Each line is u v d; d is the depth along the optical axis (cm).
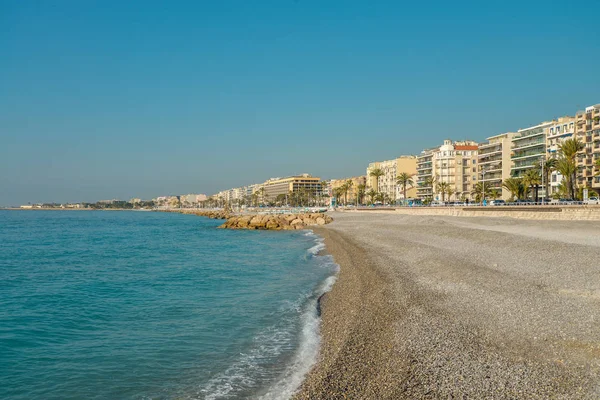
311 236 7081
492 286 2050
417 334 1452
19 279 3322
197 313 2139
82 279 3278
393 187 18675
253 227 10112
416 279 2416
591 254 2691
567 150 7681
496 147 12744
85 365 1485
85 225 13175
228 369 1398
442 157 14662
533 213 6234
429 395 1020
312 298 2377
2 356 1584
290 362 1423
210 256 4672
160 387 1289
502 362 1172
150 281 3120
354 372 1216
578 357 1173
